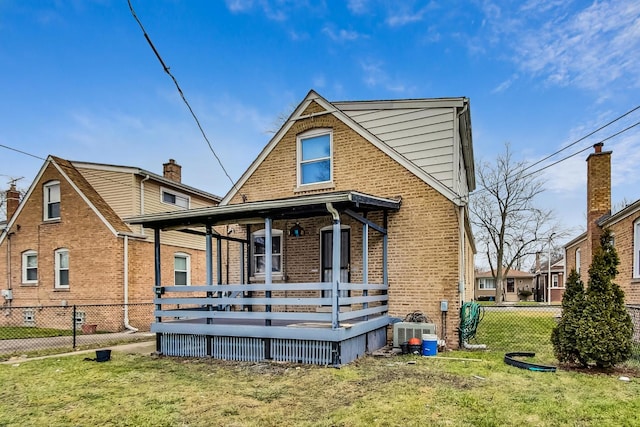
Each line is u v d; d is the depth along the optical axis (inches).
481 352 323.6
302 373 259.9
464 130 426.6
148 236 597.6
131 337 470.6
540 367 259.0
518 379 237.9
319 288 285.0
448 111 382.3
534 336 419.8
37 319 593.9
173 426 175.0
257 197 450.3
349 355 294.0
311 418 180.9
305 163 431.5
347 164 404.5
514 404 193.5
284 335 292.4
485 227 1360.7
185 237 666.2
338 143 411.5
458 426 168.6
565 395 207.0
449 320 344.8
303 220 421.7
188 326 331.0
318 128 425.1
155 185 639.1
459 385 226.7
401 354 318.3
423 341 317.7
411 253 364.2
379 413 184.5
